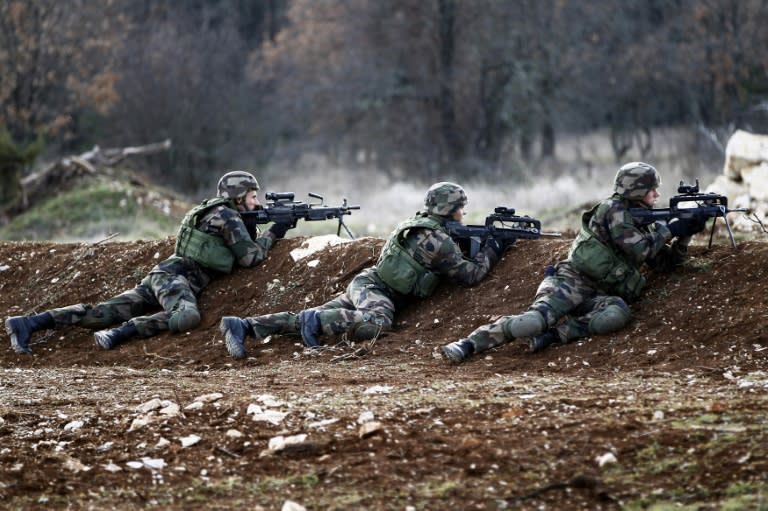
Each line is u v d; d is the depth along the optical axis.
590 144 108.94
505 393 15.34
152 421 14.47
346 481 11.91
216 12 133.12
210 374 18.86
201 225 23.91
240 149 100.88
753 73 82.69
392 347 19.72
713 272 19.23
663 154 95.56
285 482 12.02
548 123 97.56
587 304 18.88
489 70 93.50
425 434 13.30
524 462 12.12
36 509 11.41
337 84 97.25
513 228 21.67
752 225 29.48
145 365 20.73
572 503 11.00
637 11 96.19
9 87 80.19
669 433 12.40
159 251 26.27
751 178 31.17
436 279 21.30
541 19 92.56
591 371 17.05
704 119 87.56
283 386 16.92
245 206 24.47
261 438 13.61
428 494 11.41
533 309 18.44
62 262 27.00
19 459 12.97
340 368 18.48
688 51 86.06
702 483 11.08
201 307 23.48
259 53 115.12
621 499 10.99
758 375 15.41
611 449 12.20
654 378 15.87
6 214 56.31
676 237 19.48
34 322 22.30
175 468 12.65
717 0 84.50
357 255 23.47
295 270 23.81
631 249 18.52
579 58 93.44
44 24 83.19
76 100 88.94
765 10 83.56
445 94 95.00
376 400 15.21
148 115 92.31
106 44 89.38
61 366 21.36
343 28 100.12
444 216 21.44
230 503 11.50
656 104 93.25
